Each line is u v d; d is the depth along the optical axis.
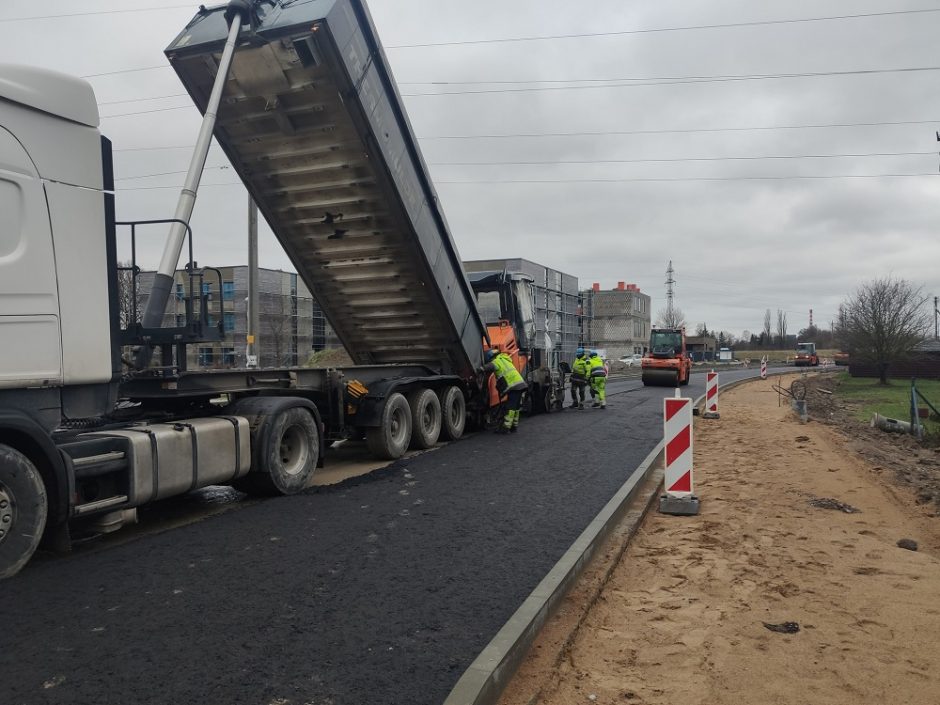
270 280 43.25
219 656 3.69
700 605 4.79
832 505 7.81
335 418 9.69
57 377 5.18
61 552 5.52
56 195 5.20
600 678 3.74
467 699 3.16
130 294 6.53
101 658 3.65
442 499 7.55
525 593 4.69
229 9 7.79
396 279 10.96
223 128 9.05
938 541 6.65
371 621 4.19
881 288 40.72
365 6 8.41
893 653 4.06
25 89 4.98
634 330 84.75
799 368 73.25
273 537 6.02
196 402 7.73
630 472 9.20
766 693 3.59
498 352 13.56
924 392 34.94
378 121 8.90
